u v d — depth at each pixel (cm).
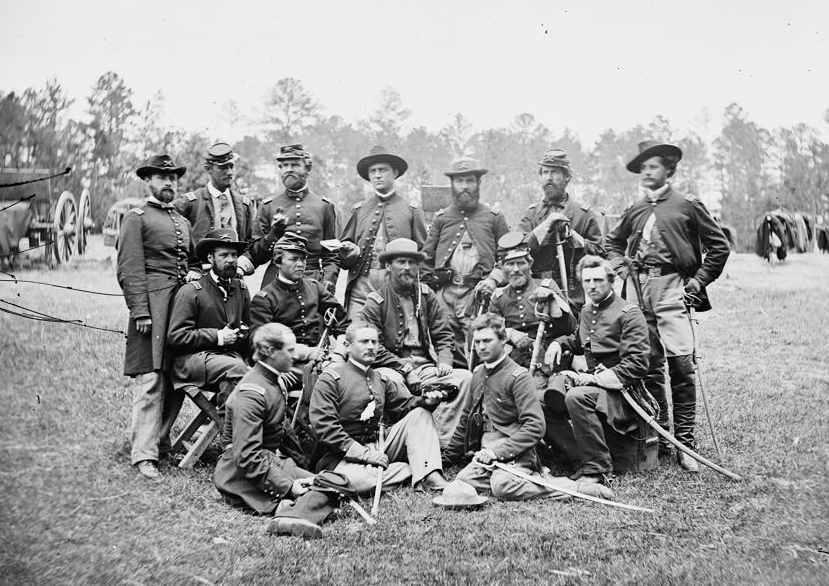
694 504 479
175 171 550
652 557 404
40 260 1143
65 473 499
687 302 575
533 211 670
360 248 681
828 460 548
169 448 552
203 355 529
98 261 1212
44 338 784
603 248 641
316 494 447
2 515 437
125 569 385
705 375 763
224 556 401
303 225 644
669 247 587
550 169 648
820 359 780
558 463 555
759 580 383
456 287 670
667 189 601
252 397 467
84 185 1272
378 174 687
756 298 967
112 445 556
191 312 532
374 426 517
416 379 555
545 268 640
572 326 585
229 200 620
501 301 603
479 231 675
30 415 599
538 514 459
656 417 554
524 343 581
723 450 579
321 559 398
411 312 594
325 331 591
